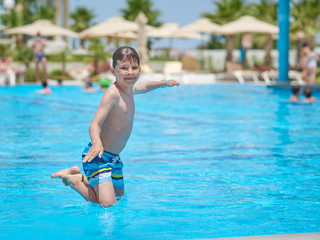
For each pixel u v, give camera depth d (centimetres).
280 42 1848
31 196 365
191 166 482
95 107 1152
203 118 923
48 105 1201
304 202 346
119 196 359
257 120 883
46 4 3884
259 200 352
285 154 546
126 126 346
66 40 4019
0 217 308
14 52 2595
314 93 1523
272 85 1809
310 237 242
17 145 612
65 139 664
